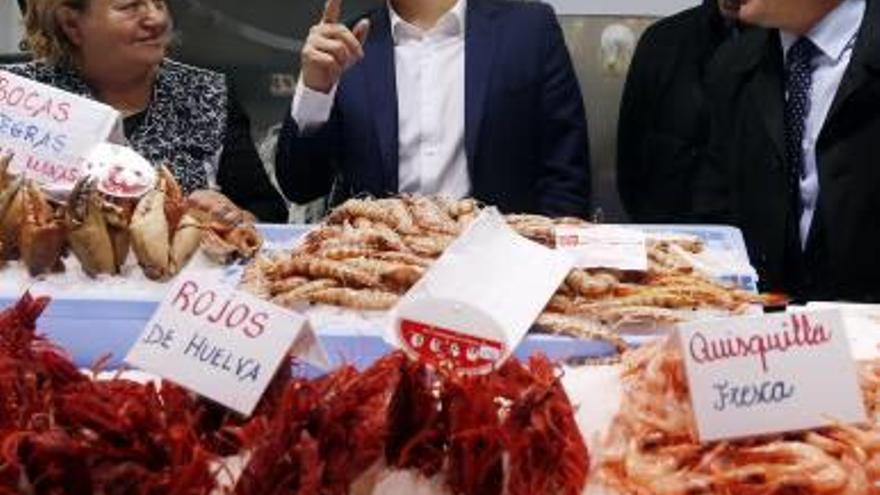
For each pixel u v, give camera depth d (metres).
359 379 1.30
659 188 3.49
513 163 3.14
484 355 1.33
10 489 1.13
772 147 2.83
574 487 1.28
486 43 3.12
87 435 1.19
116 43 2.69
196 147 2.91
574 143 3.21
